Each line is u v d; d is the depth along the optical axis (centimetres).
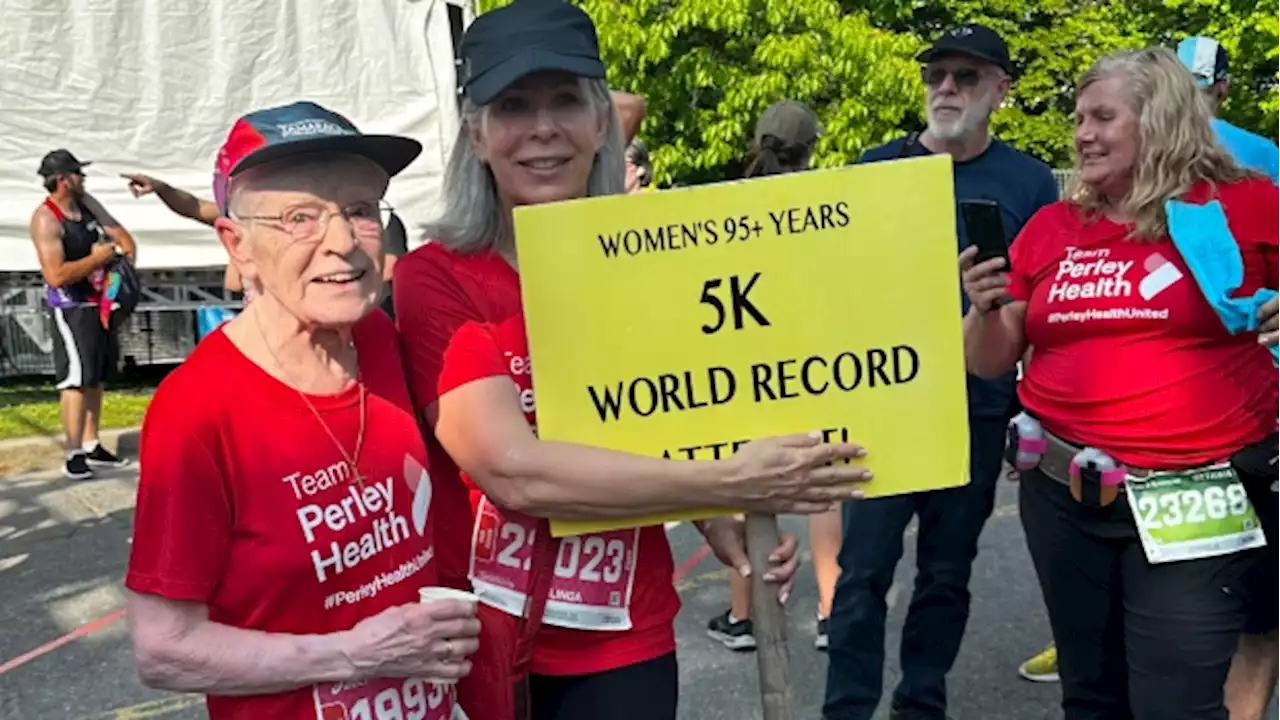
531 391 189
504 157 190
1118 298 251
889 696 373
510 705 192
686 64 1131
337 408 162
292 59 914
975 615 444
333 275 157
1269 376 259
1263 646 299
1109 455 252
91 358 680
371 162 163
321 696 159
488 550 194
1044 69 1847
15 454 720
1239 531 243
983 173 351
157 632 148
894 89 1153
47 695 395
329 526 158
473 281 188
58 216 673
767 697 193
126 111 882
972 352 278
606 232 178
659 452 182
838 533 405
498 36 187
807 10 1133
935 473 184
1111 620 267
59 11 855
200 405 150
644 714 200
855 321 182
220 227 161
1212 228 239
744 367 182
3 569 527
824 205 180
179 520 148
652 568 204
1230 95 1905
